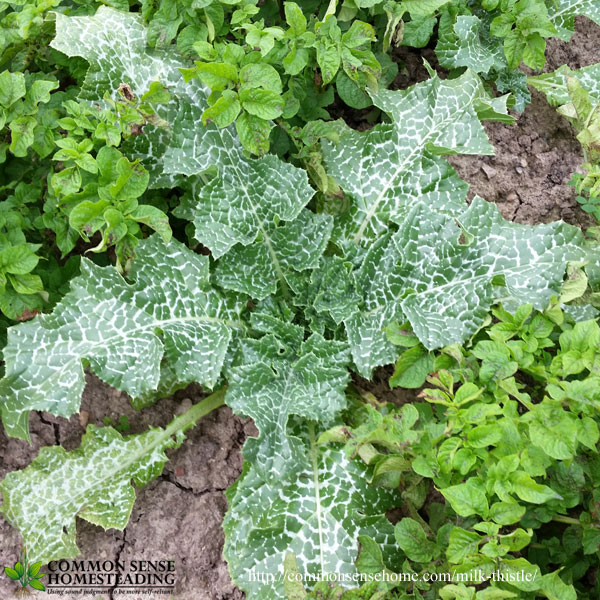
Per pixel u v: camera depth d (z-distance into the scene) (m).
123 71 0.97
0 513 1.00
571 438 0.78
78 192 0.93
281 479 0.91
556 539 0.89
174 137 0.96
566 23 1.12
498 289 0.96
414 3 1.02
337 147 1.03
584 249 0.98
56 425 1.04
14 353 0.89
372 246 0.99
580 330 0.85
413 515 0.92
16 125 0.92
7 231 0.94
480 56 1.08
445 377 0.86
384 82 1.09
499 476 0.79
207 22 0.97
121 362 0.90
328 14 0.97
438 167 1.02
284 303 1.03
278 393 0.97
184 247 0.96
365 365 0.96
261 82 0.93
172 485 1.02
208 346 0.95
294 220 1.00
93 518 0.95
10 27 0.98
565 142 1.15
